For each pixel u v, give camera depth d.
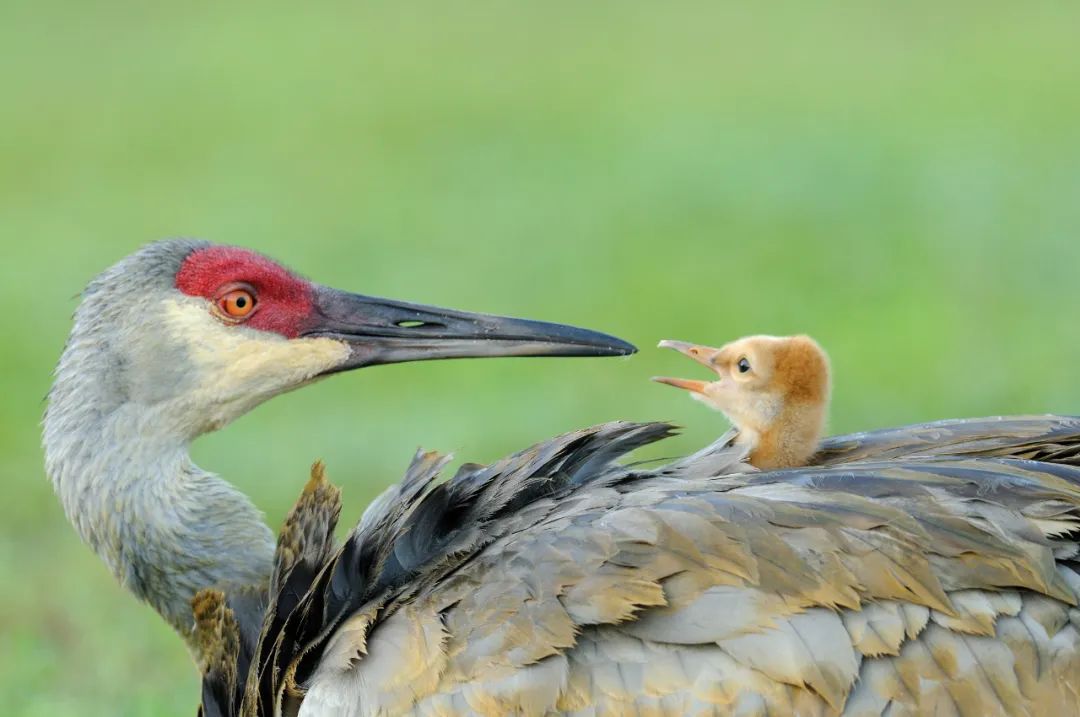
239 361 8.00
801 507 6.51
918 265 19.31
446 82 35.28
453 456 7.34
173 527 7.78
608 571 6.34
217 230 23.31
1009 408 14.35
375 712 6.36
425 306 8.35
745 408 8.09
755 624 6.15
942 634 6.18
